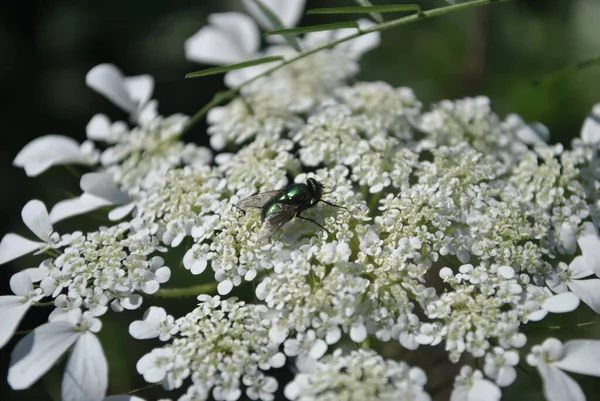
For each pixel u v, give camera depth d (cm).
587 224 22
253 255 21
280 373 23
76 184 27
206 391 20
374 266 21
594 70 26
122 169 24
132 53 28
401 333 20
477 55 26
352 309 20
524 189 22
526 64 26
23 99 28
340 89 24
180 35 28
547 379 20
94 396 20
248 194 22
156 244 21
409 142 23
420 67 27
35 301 21
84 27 28
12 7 29
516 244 21
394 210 21
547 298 21
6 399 25
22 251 22
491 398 20
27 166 24
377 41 26
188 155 24
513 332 20
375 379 20
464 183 22
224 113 24
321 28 21
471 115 24
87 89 28
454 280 21
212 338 20
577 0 26
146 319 21
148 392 25
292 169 22
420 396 20
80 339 21
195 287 22
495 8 26
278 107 24
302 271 21
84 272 21
